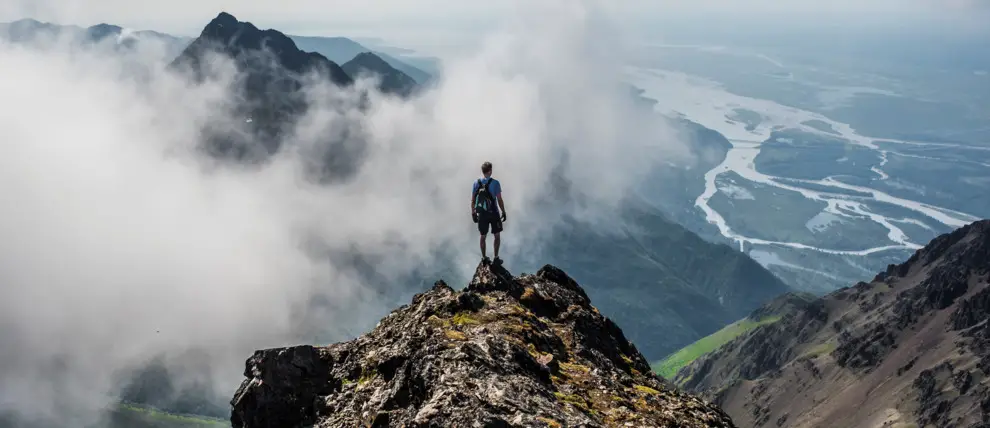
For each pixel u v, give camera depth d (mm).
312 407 20562
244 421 20812
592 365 21156
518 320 22234
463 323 21281
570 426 15297
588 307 26766
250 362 21875
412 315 22812
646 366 24328
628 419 17328
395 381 18594
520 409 15414
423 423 15430
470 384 16406
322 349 22359
